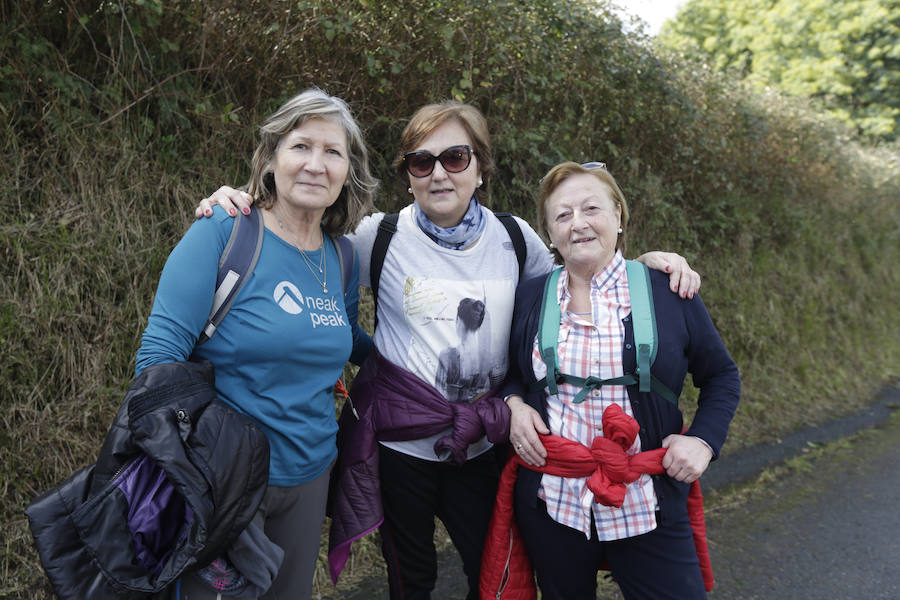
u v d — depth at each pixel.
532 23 3.62
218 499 1.23
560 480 1.66
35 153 2.40
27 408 2.22
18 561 2.13
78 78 2.46
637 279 1.68
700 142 5.11
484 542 1.94
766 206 6.37
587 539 1.64
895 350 7.22
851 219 7.89
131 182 2.58
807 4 11.72
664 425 1.63
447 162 1.78
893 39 11.22
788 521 3.46
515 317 1.83
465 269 1.83
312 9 2.86
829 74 11.38
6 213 2.31
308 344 1.52
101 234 2.47
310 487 1.61
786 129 6.69
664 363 1.60
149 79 2.67
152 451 1.20
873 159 9.19
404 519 1.90
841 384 6.04
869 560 3.04
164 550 1.27
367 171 1.72
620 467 1.53
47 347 2.30
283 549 1.59
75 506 1.23
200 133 2.83
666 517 1.60
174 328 1.41
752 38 12.64
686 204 5.36
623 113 4.61
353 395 1.93
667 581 1.60
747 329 5.34
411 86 3.34
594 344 1.64
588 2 4.33
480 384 1.83
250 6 2.80
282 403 1.51
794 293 6.19
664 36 7.00
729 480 4.01
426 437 1.80
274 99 2.99
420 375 1.81
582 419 1.65
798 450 4.61
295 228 1.61
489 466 1.96
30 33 2.39
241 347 1.46
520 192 3.88
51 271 2.34
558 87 4.05
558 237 1.69
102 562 1.18
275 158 1.58
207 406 1.33
